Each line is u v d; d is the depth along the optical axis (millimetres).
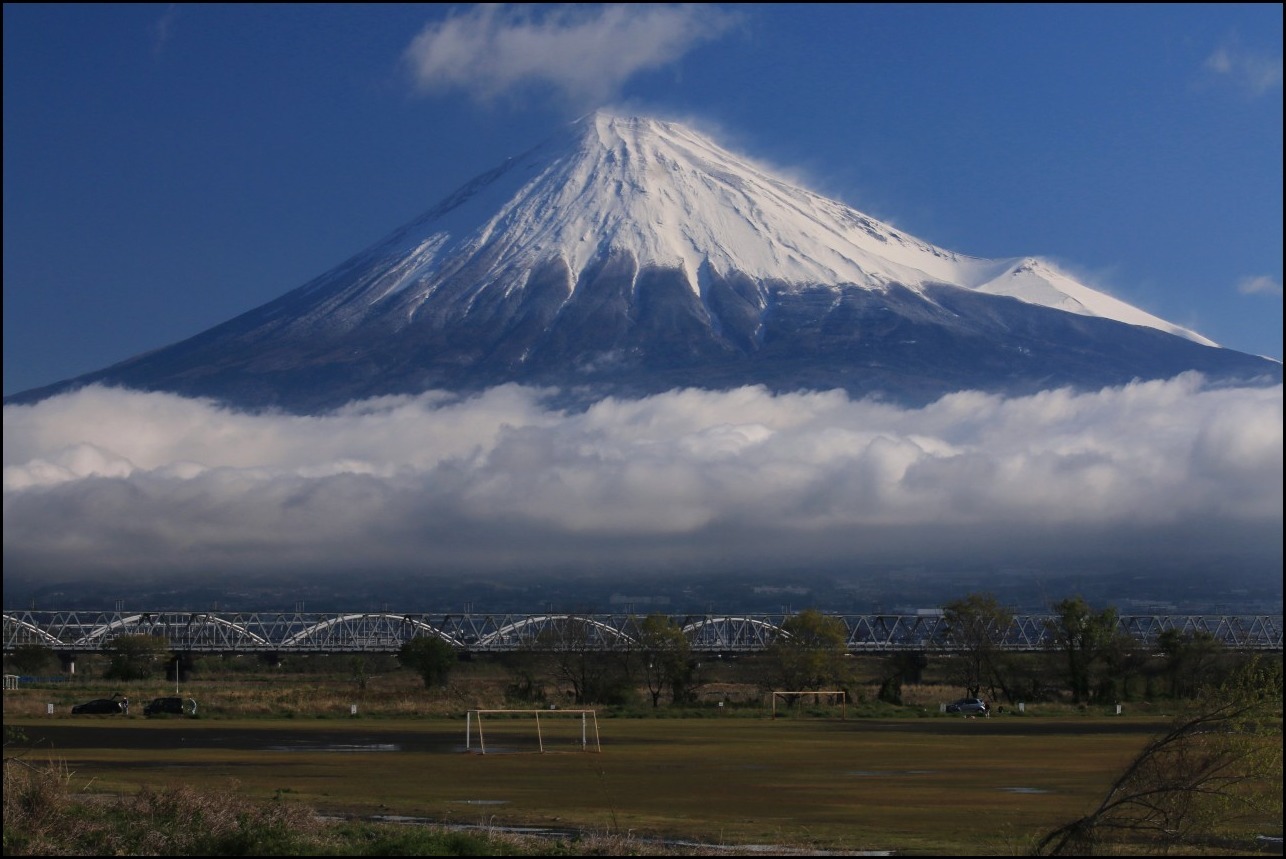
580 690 178875
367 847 45719
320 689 195250
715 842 52125
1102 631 179750
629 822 57875
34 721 128250
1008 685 197000
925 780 76875
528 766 83875
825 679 184500
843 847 50719
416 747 98938
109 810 50031
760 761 89312
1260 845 50031
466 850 45094
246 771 78438
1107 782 75688
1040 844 44219
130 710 145500
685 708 163125
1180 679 173250
